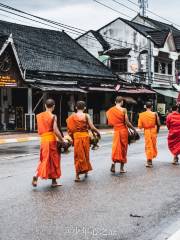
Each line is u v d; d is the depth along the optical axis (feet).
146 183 31.35
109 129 102.63
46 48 111.65
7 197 26.20
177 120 41.14
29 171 36.27
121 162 35.65
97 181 31.89
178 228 20.57
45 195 26.81
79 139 31.60
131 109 124.16
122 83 122.83
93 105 117.91
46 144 28.91
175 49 153.17
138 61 138.21
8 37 85.76
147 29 152.87
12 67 87.15
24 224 20.65
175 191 28.71
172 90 149.48
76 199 25.88
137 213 23.00
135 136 36.06
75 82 103.19
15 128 92.68
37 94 100.27
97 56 142.41
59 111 105.91
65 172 35.81
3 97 92.17
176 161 41.39
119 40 142.31
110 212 23.07
